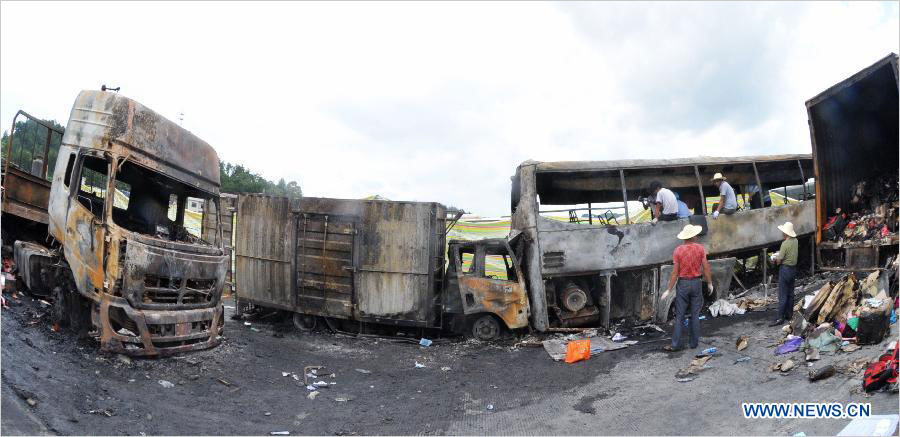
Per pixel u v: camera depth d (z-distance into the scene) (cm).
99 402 532
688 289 756
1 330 621
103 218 673
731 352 704
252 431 538
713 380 617
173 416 545
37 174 920
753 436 456
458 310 1014
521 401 661
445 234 1034
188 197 887
